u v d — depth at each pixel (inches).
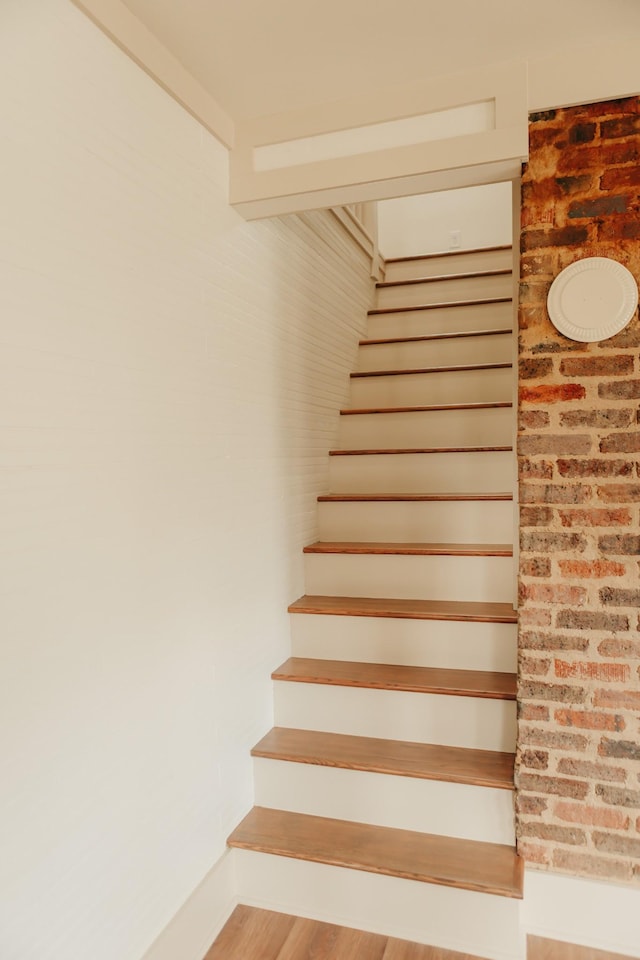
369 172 63.6
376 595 86.8
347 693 75.4
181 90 57.9
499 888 58.2
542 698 61.8
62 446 43.3
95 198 46.9
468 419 102.0
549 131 59.5
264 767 72.1
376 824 68.6
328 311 104.5
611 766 60.2
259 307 77.0
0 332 38.1
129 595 50.5
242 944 61.4
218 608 65.3
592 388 59.3
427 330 125.6
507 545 86.7
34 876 40.4
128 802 50.1
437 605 81.5
